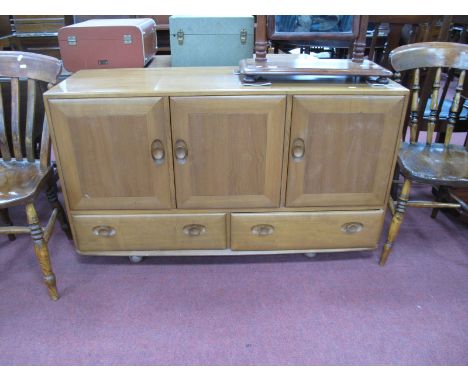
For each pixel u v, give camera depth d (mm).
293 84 1269
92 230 1418
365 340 1236
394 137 1296
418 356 1184
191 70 1472
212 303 1379
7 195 1218
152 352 1198
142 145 1262
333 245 1499
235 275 1514
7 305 1363
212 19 1514
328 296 1411
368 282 1479
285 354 1192
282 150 1292
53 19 2172
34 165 1428
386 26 2240
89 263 1576
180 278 1498
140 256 1538
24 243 1701
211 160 1298
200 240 1459
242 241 1468
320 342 1230
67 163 1285
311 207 1409
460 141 2762
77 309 1351
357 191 1383
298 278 1498
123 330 1272
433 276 1510
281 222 1432
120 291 1432
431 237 1754
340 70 1262
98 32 1523
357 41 1359
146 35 1638
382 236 1758
